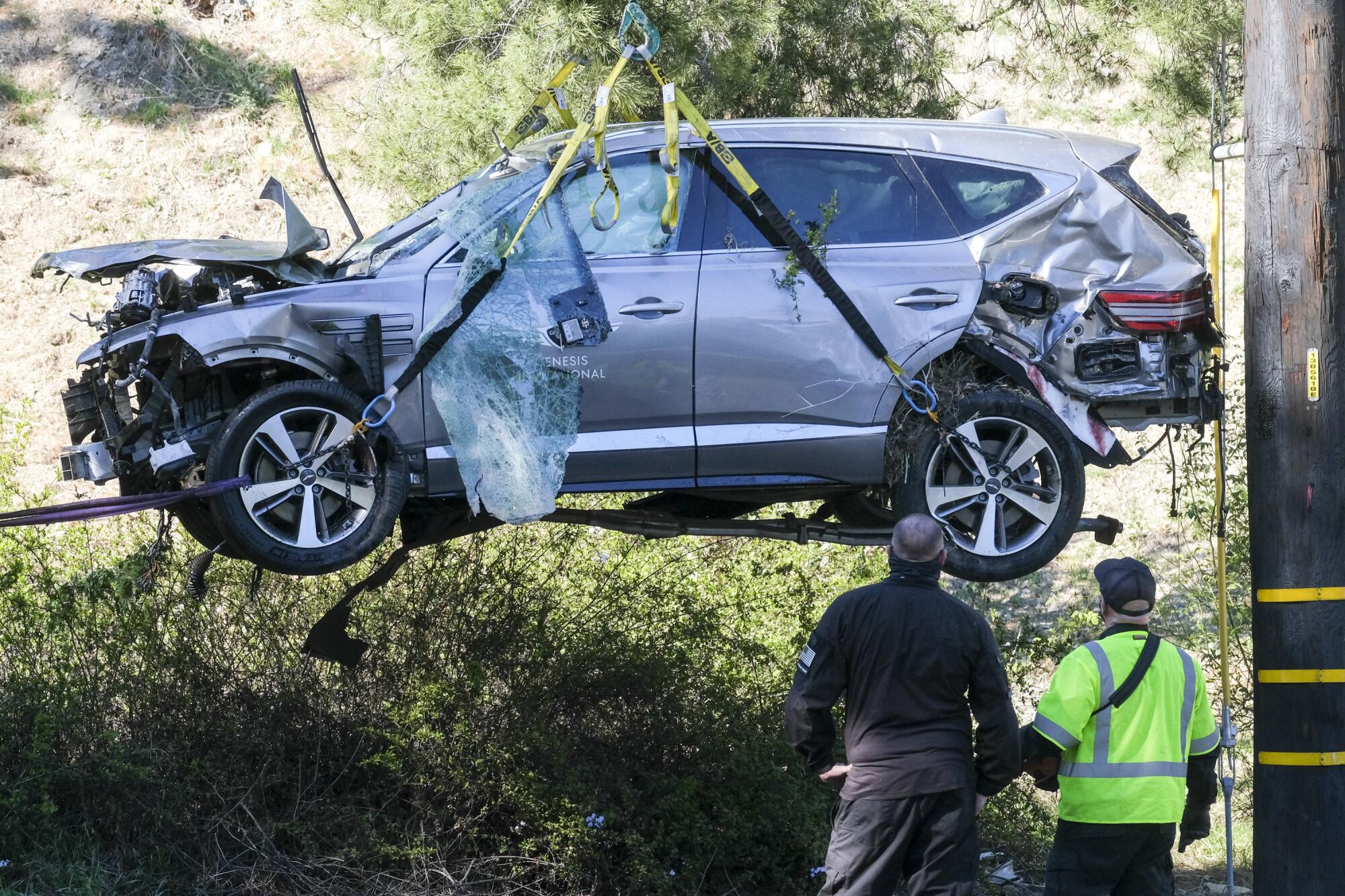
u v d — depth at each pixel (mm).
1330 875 16406
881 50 30344
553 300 15672
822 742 14477
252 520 14875
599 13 25781
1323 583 16578
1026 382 16688
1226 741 17703
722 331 16062
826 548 24469
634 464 15961
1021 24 33281
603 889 19797
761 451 16109
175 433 15172
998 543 16688
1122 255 16891
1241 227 45562
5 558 20781
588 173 16500
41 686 19422
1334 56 16594
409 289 15812
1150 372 16766
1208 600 28703
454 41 27672
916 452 16391
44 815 18281
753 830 20312
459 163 26219
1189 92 30656
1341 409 16625
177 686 19922
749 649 21719
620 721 20859
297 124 48750
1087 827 14609
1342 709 16531
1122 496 37938
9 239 43156
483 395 15461
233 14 53375
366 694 20484
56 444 34531
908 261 16609
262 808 19516
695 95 27391
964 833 13977
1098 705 14555
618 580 22078
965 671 14094
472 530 17969
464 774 19734
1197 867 24688
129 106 48938
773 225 16266
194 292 15852
